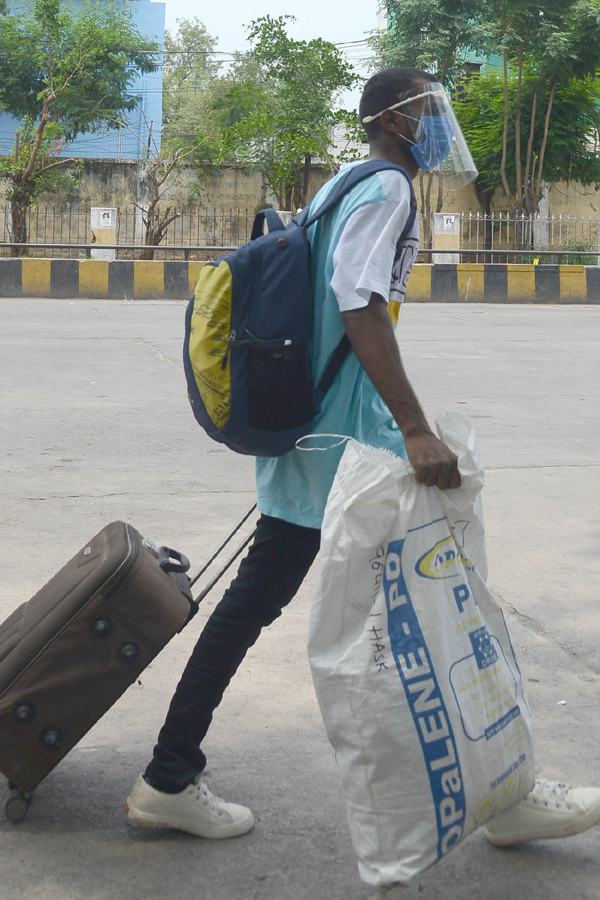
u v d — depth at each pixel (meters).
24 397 6.84
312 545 1.93
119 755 2.27
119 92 26.78
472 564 1.76
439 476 1.66
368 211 1.72
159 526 3.97
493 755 1.69
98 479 4.73
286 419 1.78
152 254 20.33
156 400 6.87
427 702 1.62
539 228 21.33
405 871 1.61
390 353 1.68
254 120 22.09
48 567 3.44
